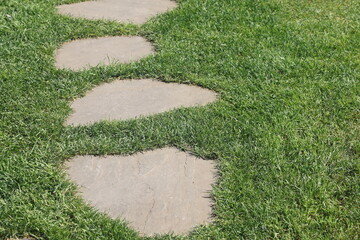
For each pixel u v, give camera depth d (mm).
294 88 2238
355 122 2053
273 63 2404
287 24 2797
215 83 2273
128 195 1733
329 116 2076
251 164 1837
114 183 1775
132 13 2969
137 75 2352
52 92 2215
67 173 1809
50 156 1865
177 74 2336
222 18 2844
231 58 2467
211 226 1623
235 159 1847
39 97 2178
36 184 1747
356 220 1643
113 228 1606
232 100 2162
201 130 1976
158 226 1634
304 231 1602
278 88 2238
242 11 2930
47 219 1632
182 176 1800
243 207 1670
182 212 1676
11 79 2287
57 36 2660
